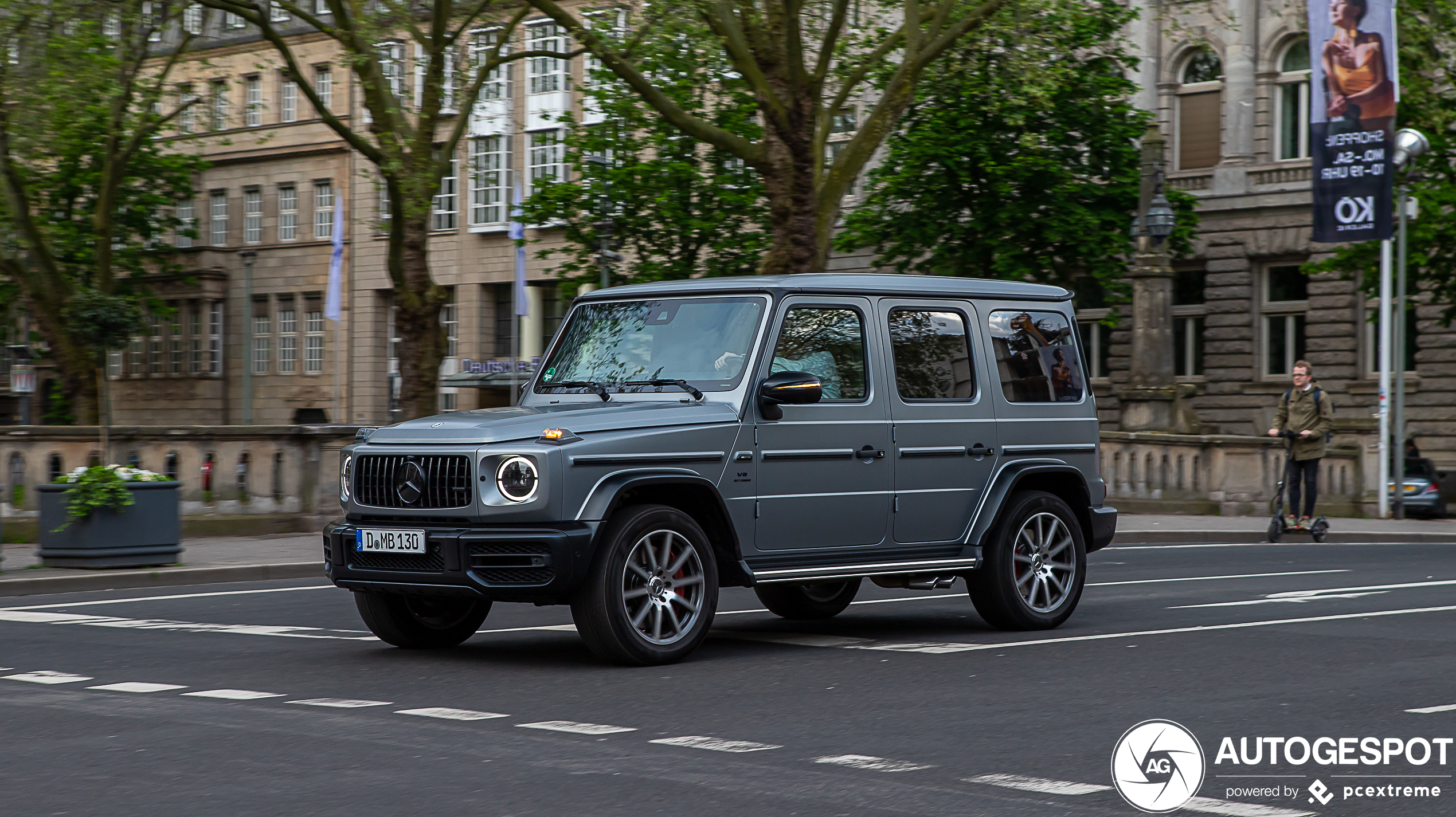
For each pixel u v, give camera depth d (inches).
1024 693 308.2
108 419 767.7
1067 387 431.5
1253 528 888.3
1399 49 1253.7
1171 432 1165.7
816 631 416.2
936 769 237.6
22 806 216.1
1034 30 972.6
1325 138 987.3
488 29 1034.7
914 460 391.5
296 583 605.3
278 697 311.9
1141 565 653.9
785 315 374.6
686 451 351.3
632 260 1496.1
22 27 993.5
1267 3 1658.5
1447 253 1382.9
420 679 332.5
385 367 2271.2
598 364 385.1
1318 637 394.6
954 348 407.2
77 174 1637.6
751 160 869.8
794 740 261.1
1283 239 1636.3
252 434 816.3
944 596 517.0
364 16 929.5
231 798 219.9
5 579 574.6
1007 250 1362.0
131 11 1024.9
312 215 2322.8
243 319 2393.0
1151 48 1720.0
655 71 1196.5
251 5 968.3
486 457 336.8
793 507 369.1
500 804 215.0
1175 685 318.0
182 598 537.3
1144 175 1300.4
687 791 222.5
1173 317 1727.4
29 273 1262.3
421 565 344.8
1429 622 426.3
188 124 2347.4
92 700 310.2
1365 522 985.5
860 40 1221.7
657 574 349.1
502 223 2123.5
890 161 1412.4
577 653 372.2
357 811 211.5
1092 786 225.8
